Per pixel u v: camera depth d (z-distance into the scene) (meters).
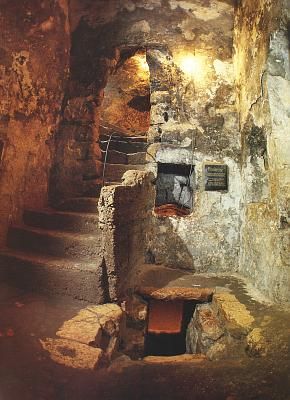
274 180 4.21
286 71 4.09
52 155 5.69
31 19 4.94
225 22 5.72
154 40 5.81
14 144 4.84
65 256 4.41
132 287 4.61
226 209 5.64
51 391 2.51
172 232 5.64
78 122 5.92
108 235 3.81
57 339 3.12
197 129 5.69
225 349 3.38
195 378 2.77
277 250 4.12
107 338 3.43
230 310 3.94
